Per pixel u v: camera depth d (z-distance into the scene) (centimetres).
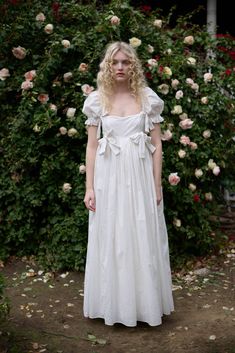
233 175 468
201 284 396
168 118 420
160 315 309
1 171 443
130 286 299
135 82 305
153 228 304
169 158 414
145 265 298
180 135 423
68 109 410
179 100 426
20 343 296
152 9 650
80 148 427
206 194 439
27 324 323
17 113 442
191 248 458
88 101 308
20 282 399
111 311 304
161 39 439
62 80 432
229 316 334
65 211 439
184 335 305
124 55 300
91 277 314
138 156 300
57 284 396
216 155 428
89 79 421
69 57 435
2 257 443
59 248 423
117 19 409
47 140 422
